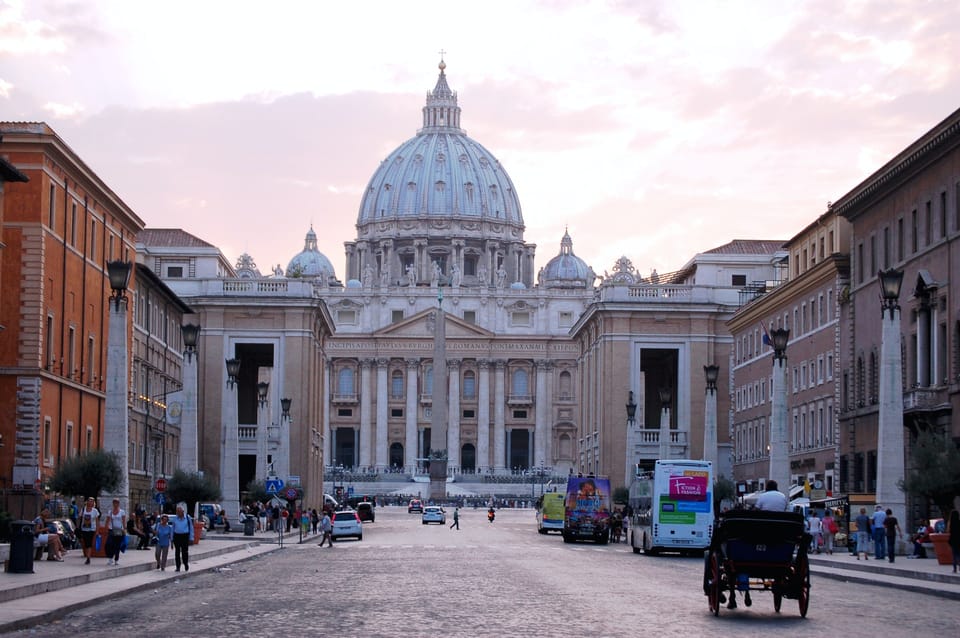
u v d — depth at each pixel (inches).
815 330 3880.4
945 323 2800.2
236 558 2409.0
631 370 5689.0
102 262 3383.4
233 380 3444.9
